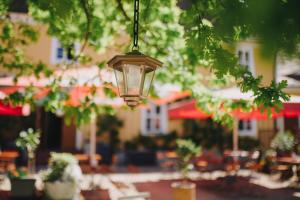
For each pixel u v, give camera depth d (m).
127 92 3.22
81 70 9.80
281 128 20.56
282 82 4.14
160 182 13.43
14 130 18.48
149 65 3.28
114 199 10.09
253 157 13.51
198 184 13.15
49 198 8.91
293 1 1.40
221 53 3.80
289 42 1.35
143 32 6.99
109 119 19.38
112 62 3.32
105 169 11.45
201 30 3.96
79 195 9.95
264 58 1.37
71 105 7.41
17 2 15.51
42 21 8.23
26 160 16.80
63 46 8.54
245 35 2.15
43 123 19.20
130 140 19.94
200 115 12.63
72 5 5.66
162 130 20.52
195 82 8.05
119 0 6.89
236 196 11.18
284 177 14.19
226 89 9.99
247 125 20.77
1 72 14.09
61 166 9.13
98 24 7.73
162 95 8.99
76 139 18.91
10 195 9.06
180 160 9.66
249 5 1.73
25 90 7.68
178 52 7.84
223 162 13.66
